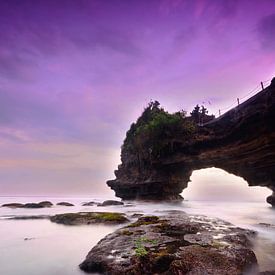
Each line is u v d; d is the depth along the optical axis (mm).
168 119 47844
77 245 13367
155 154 48812
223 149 38531
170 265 8258
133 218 21469
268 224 19391
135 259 8914
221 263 8594
